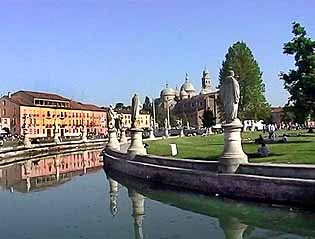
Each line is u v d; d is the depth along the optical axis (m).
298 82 33.62
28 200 25.81
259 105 93.50
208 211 20.22
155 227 17.48
